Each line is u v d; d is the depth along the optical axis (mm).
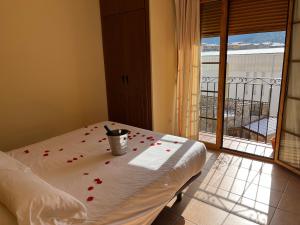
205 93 3840
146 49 2986
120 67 3342
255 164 2836
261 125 4008
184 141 2125
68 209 1092
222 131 3219
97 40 3387
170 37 3281
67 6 2949
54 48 2879
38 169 1654
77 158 1820
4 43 2443
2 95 2494
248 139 3697
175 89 3529
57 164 1724
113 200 1290
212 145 3330
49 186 1161
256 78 3875
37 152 1946
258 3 2686
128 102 3395
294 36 2459
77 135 2344
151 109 3158
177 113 3582
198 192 2299
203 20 3105
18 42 2547
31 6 2605
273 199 2168
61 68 2988
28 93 2703
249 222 1891
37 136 2857
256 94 3924
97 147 2033
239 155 3096
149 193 1422
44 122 2904
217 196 2232
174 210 2051
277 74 4191
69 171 1614
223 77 3033
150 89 3092
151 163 1712
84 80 3293
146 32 2930
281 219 1912
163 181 1536
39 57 2748
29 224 946
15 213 974
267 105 3982
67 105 3127
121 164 1703
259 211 2014
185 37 3135
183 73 3260
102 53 3490
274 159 2832
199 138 3639
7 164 1345
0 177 1167
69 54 3055
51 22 2811
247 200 2164
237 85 4020
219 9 2938
